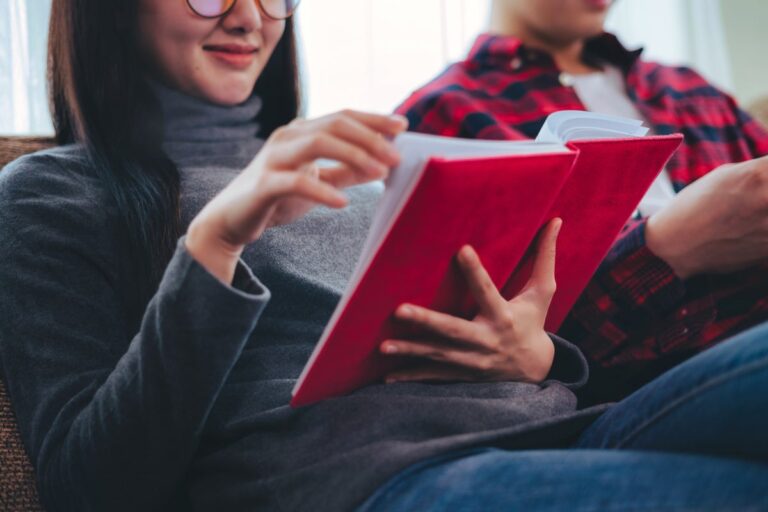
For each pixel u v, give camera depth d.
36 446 0.83
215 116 1.10
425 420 0.75
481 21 2.08
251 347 0.91
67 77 1.02
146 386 0.75
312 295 0.93
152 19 1.04
